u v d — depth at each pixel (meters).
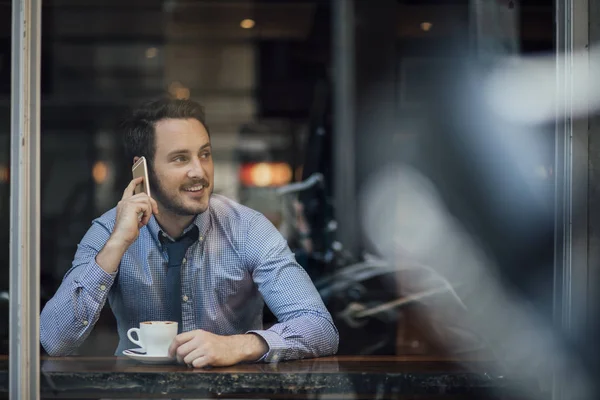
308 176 4.18
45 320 1.85
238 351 1.73
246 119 6.62
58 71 6.68
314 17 6.13
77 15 6.59
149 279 1.96
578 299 1.75
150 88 7.09
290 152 6.10
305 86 6.43
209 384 1.64
